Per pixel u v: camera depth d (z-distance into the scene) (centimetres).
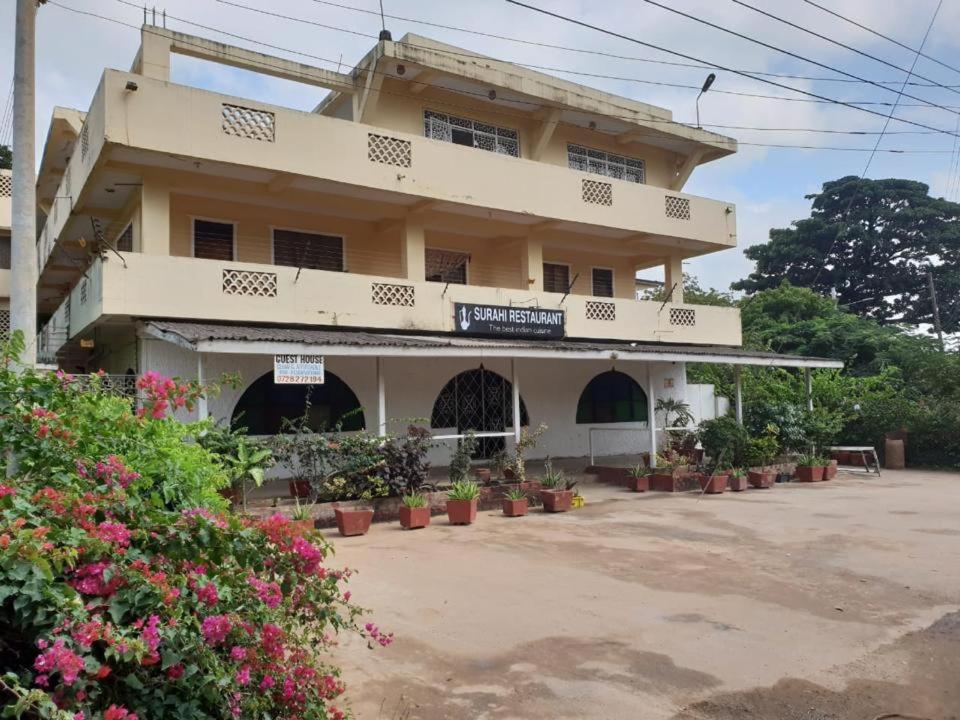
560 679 465
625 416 1922
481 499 1177
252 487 1062
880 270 3812
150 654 240
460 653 511
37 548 233
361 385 1460
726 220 1941
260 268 1261
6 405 322
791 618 591
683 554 827
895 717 420
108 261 1123
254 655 286
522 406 1748
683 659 500
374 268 1612
